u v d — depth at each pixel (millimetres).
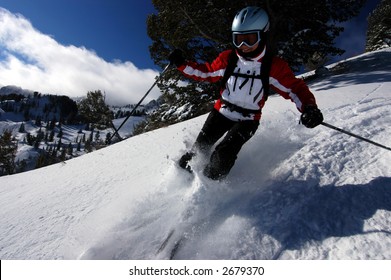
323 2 13250
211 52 14219
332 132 3691
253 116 2822
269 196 2662
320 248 2090
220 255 2195
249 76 2715
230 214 2553
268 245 2203
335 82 9094
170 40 13422
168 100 15891
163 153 4840
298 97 2717
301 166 3025
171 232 2441
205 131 2986
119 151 5707
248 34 2545
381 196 2441
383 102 4691
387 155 2969
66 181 4445
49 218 3172
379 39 25766
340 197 2512
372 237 2070
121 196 3342
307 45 13961
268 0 12672
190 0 12141
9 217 3400
